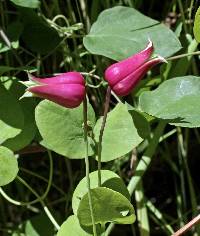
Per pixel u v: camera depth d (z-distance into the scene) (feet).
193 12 1.27
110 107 1.32
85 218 0.96
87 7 1.29
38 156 1.44
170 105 1.03
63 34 1.26
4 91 1.06
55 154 1.44
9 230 1.25
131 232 1.51
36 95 0.84
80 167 1.41
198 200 1.51
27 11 1.23
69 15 1.30
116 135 1.02
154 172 1.52
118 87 0.88
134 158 1.22
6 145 1.06
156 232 1.47
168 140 1.44
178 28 1.22
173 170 1.44
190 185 1.33
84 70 1.29
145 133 1.04
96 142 1.02
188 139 1.46
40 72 1.33
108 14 1.17
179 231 1.03
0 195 1.38
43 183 1.46
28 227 1.21
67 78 0.85
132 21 1.15
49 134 1.00
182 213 1.39
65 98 0.85
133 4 1.28
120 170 1.31
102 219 0.97
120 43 1.12
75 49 1.28
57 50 1.31
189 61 1.20
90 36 1.15
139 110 1.04
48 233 1.20
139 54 0.86
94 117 1.03
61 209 1.45
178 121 0.99
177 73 1.21
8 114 1.05
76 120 1.01
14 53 1.27
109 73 0.88
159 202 1.53
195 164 1.51
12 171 1.01
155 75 1.31
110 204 0.94
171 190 1.53
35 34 1.26
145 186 1.53
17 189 1.41
